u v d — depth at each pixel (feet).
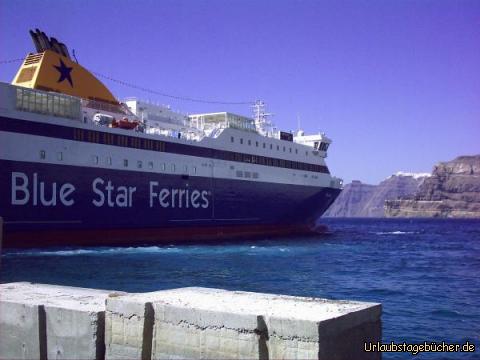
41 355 26.40
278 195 182.09
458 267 115.34
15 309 27.43
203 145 154.61
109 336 24.95
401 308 63.05
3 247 107.76
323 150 206.80
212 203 157.99
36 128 112.06
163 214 142.51
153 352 24.08
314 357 20.36
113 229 131.23
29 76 125.49
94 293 30.89
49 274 88.69
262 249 149.18
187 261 114.11
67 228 119.65
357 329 22.84
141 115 157.89
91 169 123.24
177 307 23.52
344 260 127.65
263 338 21.58
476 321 55.16
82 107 126.82
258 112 194.80
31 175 110.93
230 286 80.53
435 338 47.26
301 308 23.34
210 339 22.53
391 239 238.89
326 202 208.44
